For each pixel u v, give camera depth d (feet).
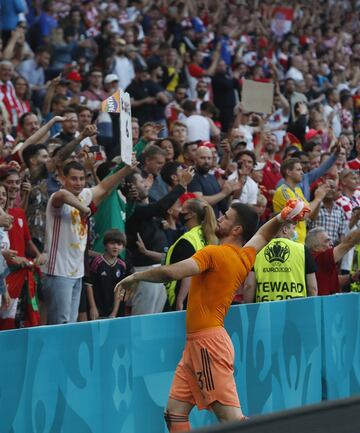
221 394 35.40
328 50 130.00
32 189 47.88
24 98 74.74
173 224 55.06
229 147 65.36
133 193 51.21
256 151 73.26
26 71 84.89
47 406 32.91
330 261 53.16
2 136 55.83
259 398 42.63
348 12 144.15
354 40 139.23
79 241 45.96
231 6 120.26
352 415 15.05
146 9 108.27
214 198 56.39
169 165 56.80
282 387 44.24
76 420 34.12
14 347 31.68
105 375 35.37
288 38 121.70
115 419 35.81
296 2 132.05
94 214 50.47
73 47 88.74
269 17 125.90
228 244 36.27
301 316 45.60
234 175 63.36
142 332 37.14
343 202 66.03
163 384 38.14
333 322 48.14
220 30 112.57
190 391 36.19
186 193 55.72
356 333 50.24
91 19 98.32
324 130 90.68
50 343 33.04
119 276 49.49
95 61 90.84
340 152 72.23
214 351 35.40
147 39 99.86
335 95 106.93
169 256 45.24
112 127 75.82
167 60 92.94
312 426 14.75
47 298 45.62
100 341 35.17
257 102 72.84
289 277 47.52
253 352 42.29
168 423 36.52
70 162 45.80
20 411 31.89
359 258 60.29
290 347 44.78
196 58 95.76
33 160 50.75
